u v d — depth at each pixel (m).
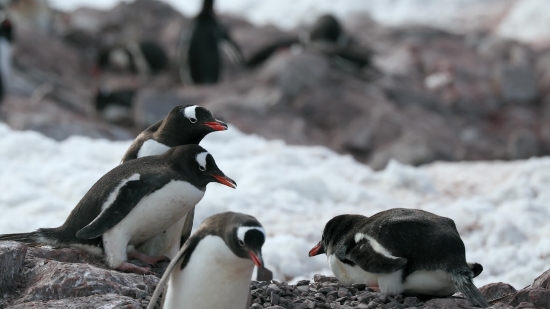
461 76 32.16
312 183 14.23
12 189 12.80
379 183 15.49
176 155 6.72
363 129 25.77
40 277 6.61
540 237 12.46
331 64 30.19
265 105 26.17
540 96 31.48
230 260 5.42
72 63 32.47
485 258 11.44
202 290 5.52
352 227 6.86
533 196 14.83
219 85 28.55
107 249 6.79
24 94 26.38
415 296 6.64
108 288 6.43
